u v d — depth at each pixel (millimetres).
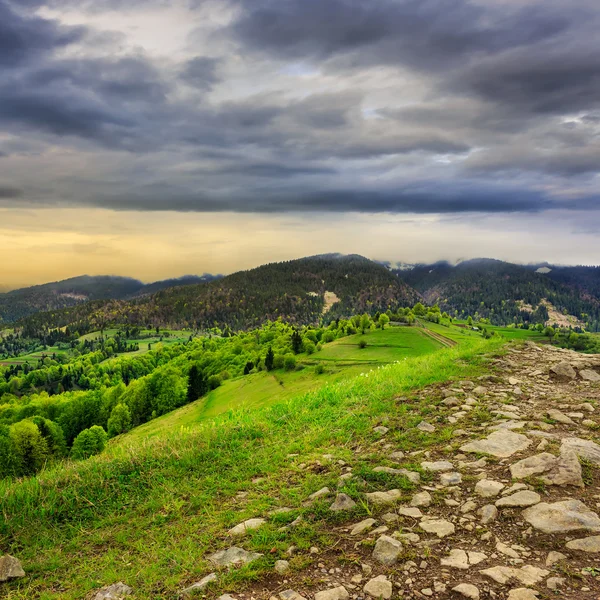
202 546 5199
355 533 5129
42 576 5008
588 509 5145
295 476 6941
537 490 5672
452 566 4406
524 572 4207
